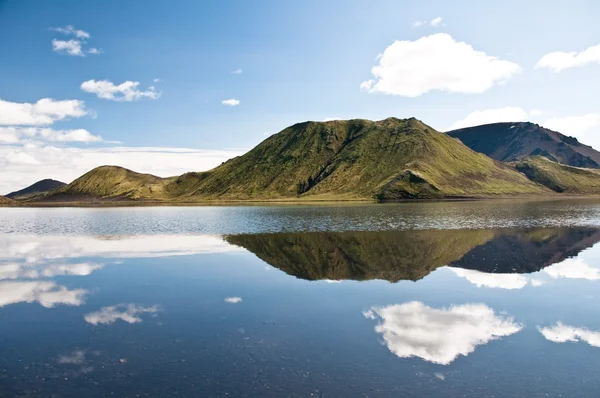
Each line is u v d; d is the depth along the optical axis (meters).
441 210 126.38
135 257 46.78
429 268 39.06
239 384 16.58
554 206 146.12
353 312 25.73
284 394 15.78
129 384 16.69
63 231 78.81
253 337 21.61
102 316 25.58
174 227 82.38
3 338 22.02
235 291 31.06
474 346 20.50
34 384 16.81
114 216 130.00
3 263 44.34
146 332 22.58
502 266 39.78
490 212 114.69
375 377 17.19
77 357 19.42
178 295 30.16
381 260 43.25
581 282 33.38
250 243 56.38
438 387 16.41
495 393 16.02
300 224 82.81
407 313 25.53
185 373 17.59
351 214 111.81
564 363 18.62
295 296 29.50
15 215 148.50
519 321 24.16
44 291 31.97
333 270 38.50
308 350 19.89
